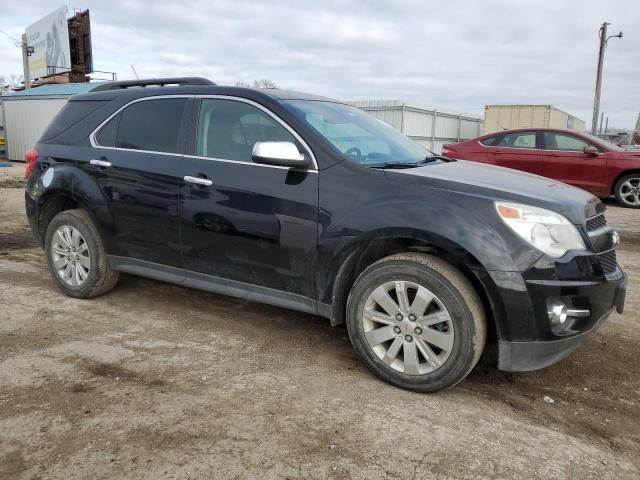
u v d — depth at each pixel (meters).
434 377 3.00
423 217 2.97
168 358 3.50
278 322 4.20
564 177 11.02
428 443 2.60
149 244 4.10
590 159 10.74
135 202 4.08
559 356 2.96
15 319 4.14
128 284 5.08
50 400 2.92
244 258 3.62
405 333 3.07
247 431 2.66
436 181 3.14
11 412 2.79
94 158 4.32
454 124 31.98
